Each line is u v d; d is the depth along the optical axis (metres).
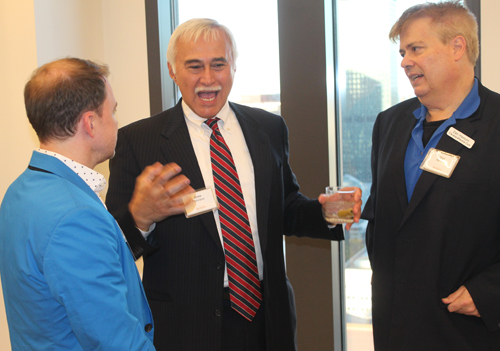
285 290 1.63
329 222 1.65
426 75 1.38
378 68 2.34
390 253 1.54
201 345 1.44
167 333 1.48
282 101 2.31
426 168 1.41
